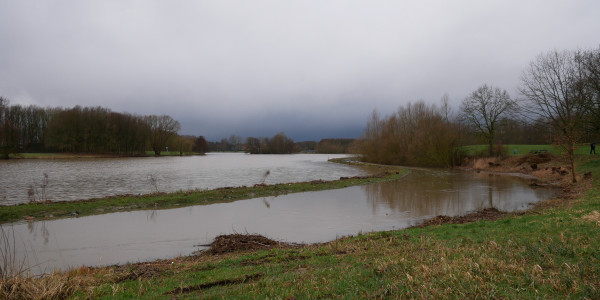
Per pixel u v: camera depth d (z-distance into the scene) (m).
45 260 10.20
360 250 9.38
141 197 20.80
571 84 34.78
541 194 23.31
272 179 37.31
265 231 13.66
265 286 6.46
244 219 15.94
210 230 13.88
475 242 9.05
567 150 26.42
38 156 79.88
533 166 40.12
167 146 117.56
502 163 47.91
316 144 181.75
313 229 13.98
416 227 13.77
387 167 57.62
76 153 89.75
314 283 6.38
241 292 6.20
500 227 10.88
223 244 11.23
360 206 19.30
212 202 20.62
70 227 14.30
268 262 8.66
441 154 54.81
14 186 28.72
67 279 7.20
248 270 7.85
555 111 37.34
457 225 12.29
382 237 11.15
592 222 9.67
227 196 22.42
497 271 6.34
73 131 87.75
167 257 10.48
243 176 40.94
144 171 47.34
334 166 63.91
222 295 6.11
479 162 50.72
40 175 38.97
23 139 89.62
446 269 6.57
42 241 12.20
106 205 18.61
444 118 62.47
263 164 72.12
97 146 91.75
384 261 7.54
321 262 8.27
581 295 5.02
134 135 100.06
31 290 6.48
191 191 23.39
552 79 37.19
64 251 11.09
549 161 42.12
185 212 17.58
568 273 5.84
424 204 19.89
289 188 26.02
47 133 87.38
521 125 47.38
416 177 37.56
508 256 7.23
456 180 34.00
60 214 16.58
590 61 30.73
